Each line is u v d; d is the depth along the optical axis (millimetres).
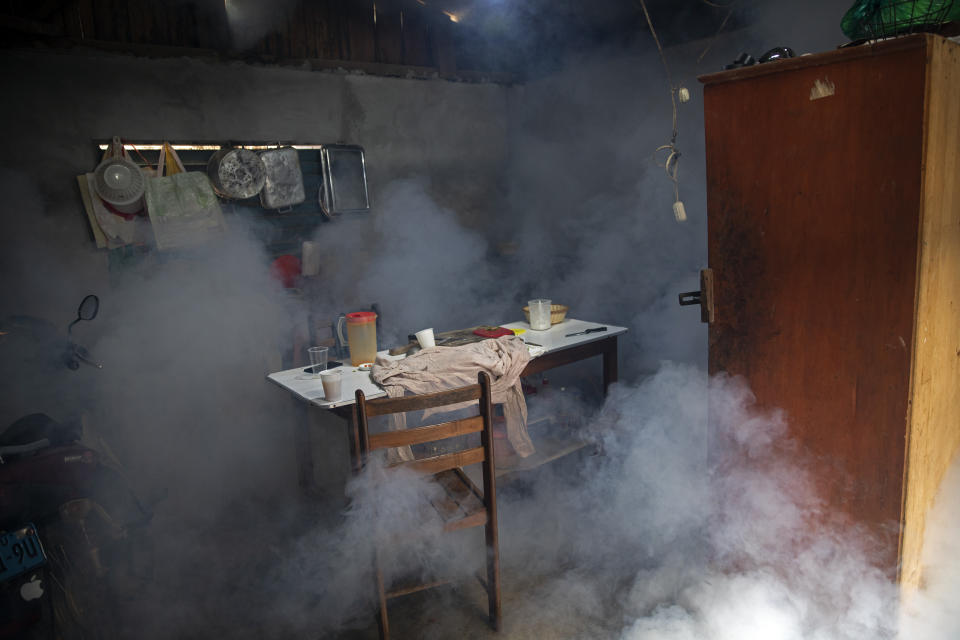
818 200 1789
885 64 1590
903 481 1756
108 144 3461
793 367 1944
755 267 1976
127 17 3479
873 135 1647
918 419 1757
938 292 1757
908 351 1684
